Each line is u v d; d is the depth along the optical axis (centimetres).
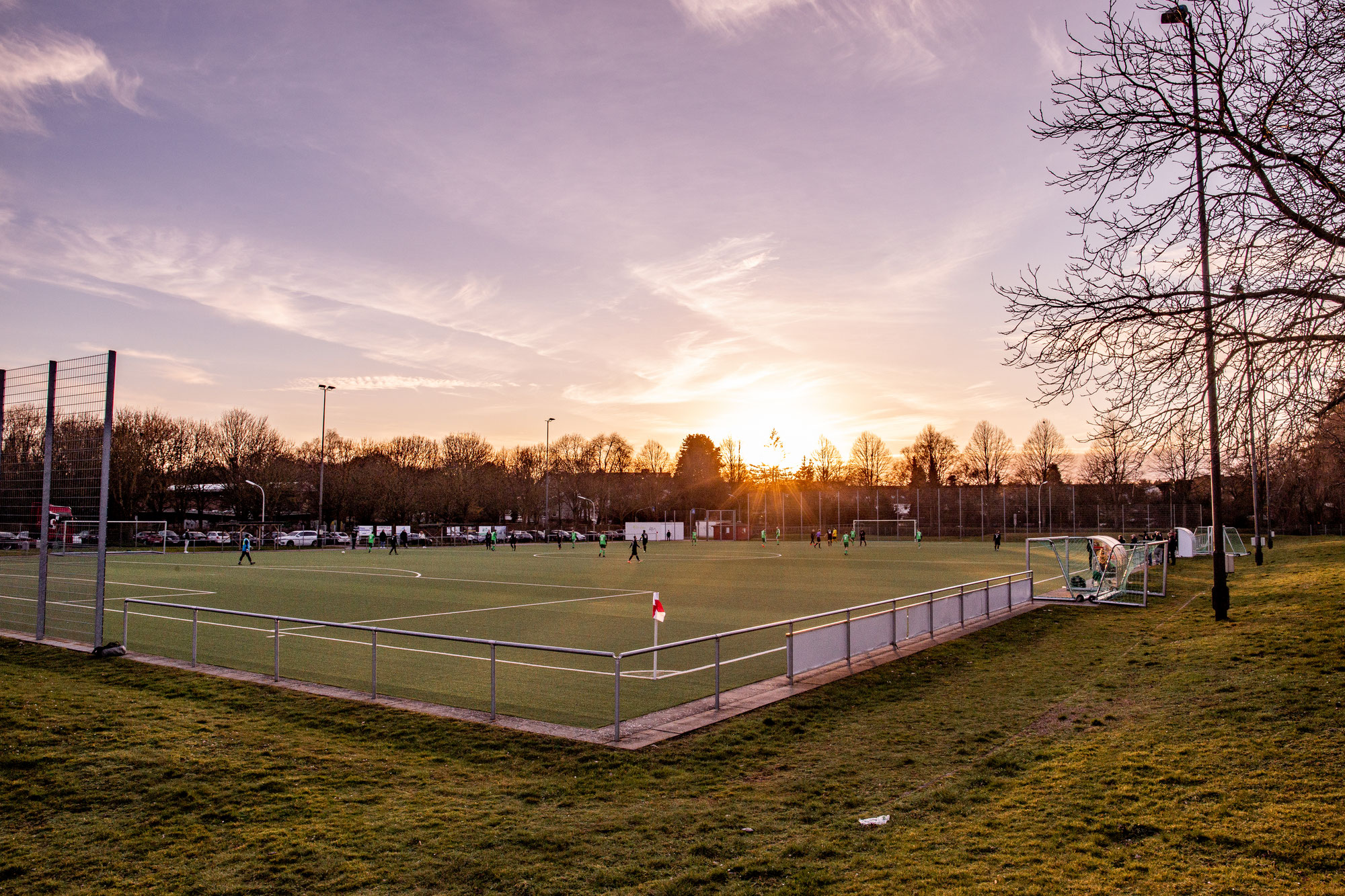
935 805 805
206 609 1457
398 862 695
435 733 1070
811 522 10375
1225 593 1948
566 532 10600
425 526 9675
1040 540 2602
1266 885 588
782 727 1120
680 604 2697
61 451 1641
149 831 764
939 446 13388
